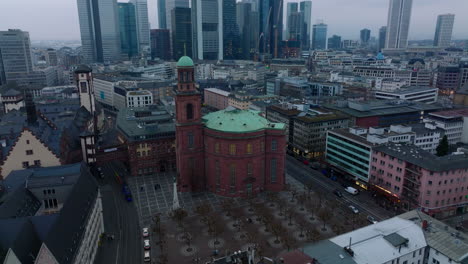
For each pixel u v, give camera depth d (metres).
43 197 93.31
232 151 136.62
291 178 160.50
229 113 146.50
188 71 137.50
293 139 199.25
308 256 74.06
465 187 123.88
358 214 119.19
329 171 168.25
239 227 116.25
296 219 121.75
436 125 195.62
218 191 143.50
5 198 87.38
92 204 97.25
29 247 68.00
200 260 99.19
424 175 119.31
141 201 138.38
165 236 112.25
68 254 73.00
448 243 79.00
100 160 163.50
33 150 124.81
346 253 74.94
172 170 173.00
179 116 140.62
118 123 185.88
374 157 140.25
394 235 80.81
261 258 90.19
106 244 107.75
